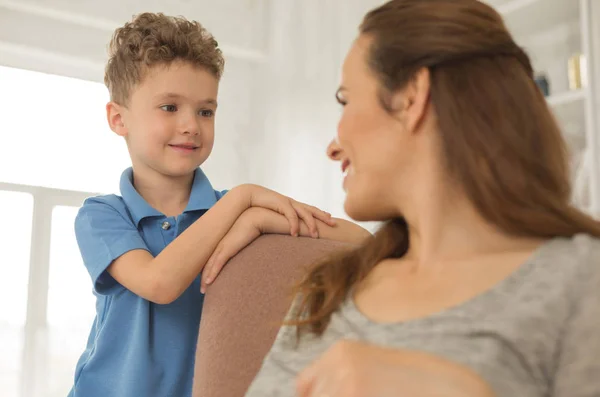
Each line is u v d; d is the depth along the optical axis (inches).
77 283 118.5
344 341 16.7
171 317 45.8
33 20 118.0
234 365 32.4
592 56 93.6
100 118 124.3
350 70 27.6
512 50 25.2
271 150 134.1
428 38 25.3
